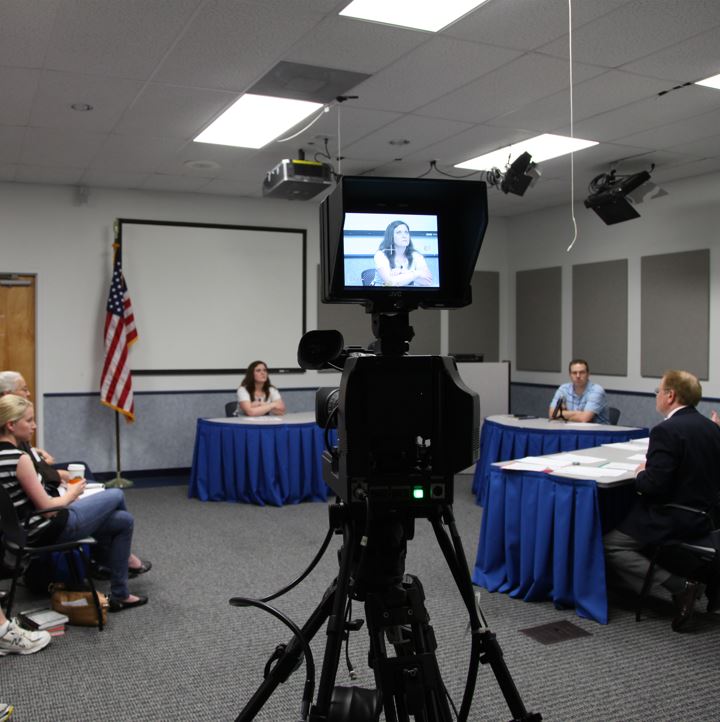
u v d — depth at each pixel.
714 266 5.77
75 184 6.08
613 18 2.98
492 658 1.31
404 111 4.20
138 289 6.36
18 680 2.53
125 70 3.53
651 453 2.99
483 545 3.51
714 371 5.79
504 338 8.00
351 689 1.54
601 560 3.07
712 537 2.84
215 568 3.81
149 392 6.43
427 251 1.40
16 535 2.84
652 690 2.46
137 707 2.34
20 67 3.48
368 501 1.27
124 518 3.19
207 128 4.53
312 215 7.03
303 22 3.01
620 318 6.62
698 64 3.48
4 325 5.99
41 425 6.07
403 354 1.39
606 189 5.31
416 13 2.94
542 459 3.62
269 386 5.87
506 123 4.45
